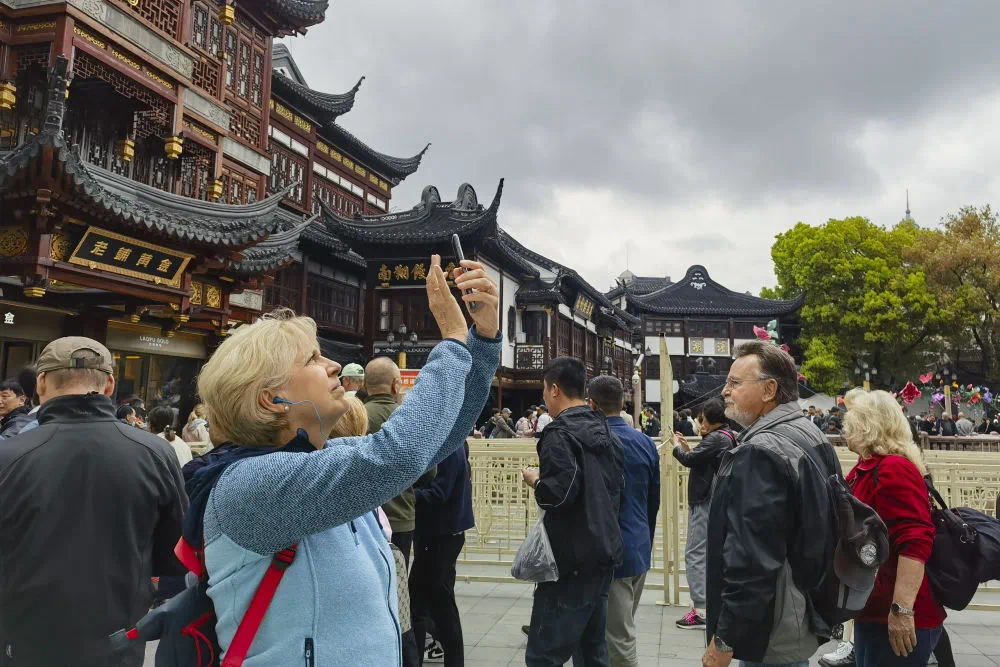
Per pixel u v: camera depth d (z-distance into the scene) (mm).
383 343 27406
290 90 26078
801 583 2619
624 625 4152
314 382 1686
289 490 1461
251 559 1515
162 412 6941
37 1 12016
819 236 46062
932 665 4258
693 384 52125
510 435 18188
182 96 14617
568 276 33656
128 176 14812
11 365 13305
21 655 2689
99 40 12734
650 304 55188
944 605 3258
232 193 18828
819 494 2629
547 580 3578
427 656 5277
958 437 19438
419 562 4570
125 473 2896
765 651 2584
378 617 1620
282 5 19734
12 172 9883
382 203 35812
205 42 16703
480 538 8539
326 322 27922
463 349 1719
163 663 1599
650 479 4477
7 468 2801
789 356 3018
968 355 49625
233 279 15211
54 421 2930
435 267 1858
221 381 1645
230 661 1481
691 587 5953
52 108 10023
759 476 2635
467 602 6961
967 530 3229
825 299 45969
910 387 22219
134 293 12578
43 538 2732
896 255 45906
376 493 1492
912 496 3115
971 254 42156
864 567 2629
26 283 10625
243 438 1682
